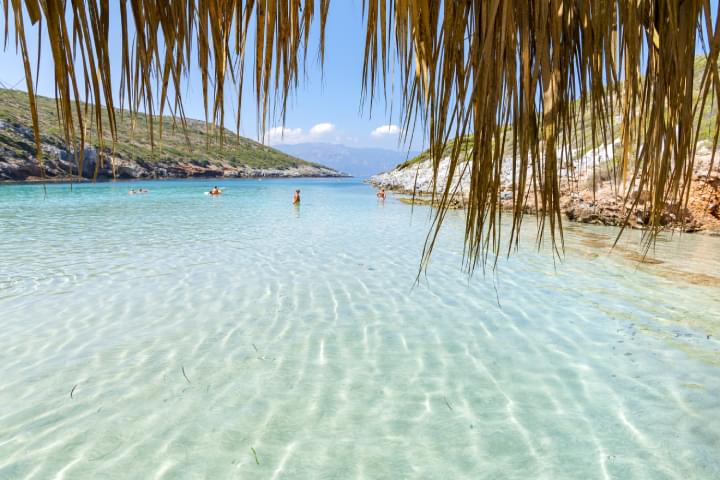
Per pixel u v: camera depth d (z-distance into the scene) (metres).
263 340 5.04
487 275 8.00
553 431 3.32
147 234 13.15
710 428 3.30
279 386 4.00
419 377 4.18
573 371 4.25
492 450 3.11
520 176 0.75
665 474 2.83
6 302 6.34
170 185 47.31
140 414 3.53
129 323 5.54
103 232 13.45
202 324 5.52
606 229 13.62
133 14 0.70
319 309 6.12
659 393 3.82
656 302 6.33
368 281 7.64
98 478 2.81
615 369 4.28
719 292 6.80
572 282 7.45
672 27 0.86
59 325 5.45
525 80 0.73
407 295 6.78
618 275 7.91
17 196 28.33
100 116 0.68
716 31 0.83
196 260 9.36
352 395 3.85
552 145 0.75
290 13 0.82
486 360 4.52
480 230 0.78
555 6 0.75
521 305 6.25
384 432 3.33
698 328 5.31
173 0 0.73
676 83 0.89
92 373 4.20
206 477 2.84
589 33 0.83
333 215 19.59
